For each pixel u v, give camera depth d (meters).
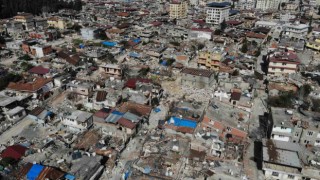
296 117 76.31
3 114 87.81
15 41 168.12
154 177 58.12
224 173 61.12
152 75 122.38
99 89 102.25
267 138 74.69
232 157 66.69
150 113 89.12
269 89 105.81
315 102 94.56
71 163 59.25
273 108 81.94
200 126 74.94
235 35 188.38
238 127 73.75
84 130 78.25
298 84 108.44
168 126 74.81
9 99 92.06
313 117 77.00
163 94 105.88
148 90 98.88
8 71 122.88
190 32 191.12
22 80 110.88
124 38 184.00
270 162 61.50
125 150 72.19
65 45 170.00
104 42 171.38
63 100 97.81
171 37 184.88
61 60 137.25
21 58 142.00
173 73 126.75
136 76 119.25
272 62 123.50
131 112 82.44
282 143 67.75
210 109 79.62
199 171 61.31
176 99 101.38
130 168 62.59
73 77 116.50
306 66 136.12
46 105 93.69
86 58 139.25
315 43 167.38
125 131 76.88
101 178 62.00
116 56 149.75
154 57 145.75
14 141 74.38
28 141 73.12
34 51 147.38
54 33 186.50
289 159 61.94
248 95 93.12
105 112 81.94
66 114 81.12
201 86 111.44
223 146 67.69
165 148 67.62
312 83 111.94
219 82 110.75
